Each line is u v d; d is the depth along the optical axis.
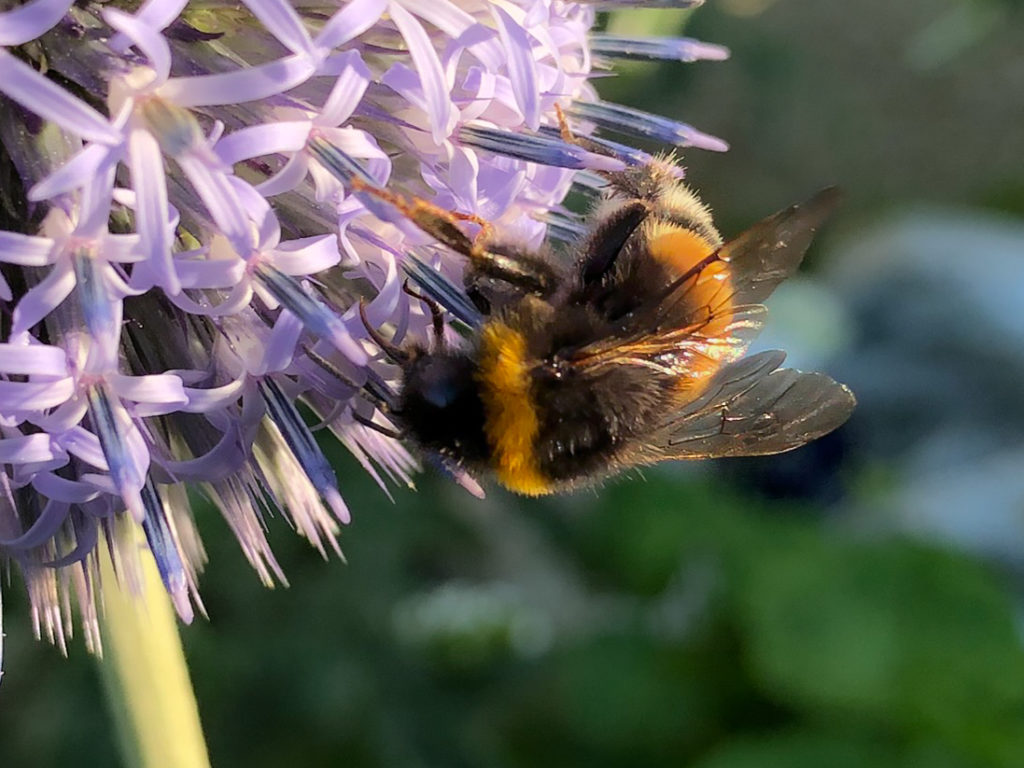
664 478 0.11
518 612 0.11
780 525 0.11
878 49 0.24
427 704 0.09
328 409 0.05
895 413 0.15
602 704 0.10
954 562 0.10
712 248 0.05
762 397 0.05
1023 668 0.09
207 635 0.09
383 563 0.09
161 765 0.05
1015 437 0.14
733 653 0.10
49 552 0.05
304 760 0.09
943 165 0.23
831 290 0.18
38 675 0.09
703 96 0.21
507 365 0.05
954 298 0.16
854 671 0.09
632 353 0.05
